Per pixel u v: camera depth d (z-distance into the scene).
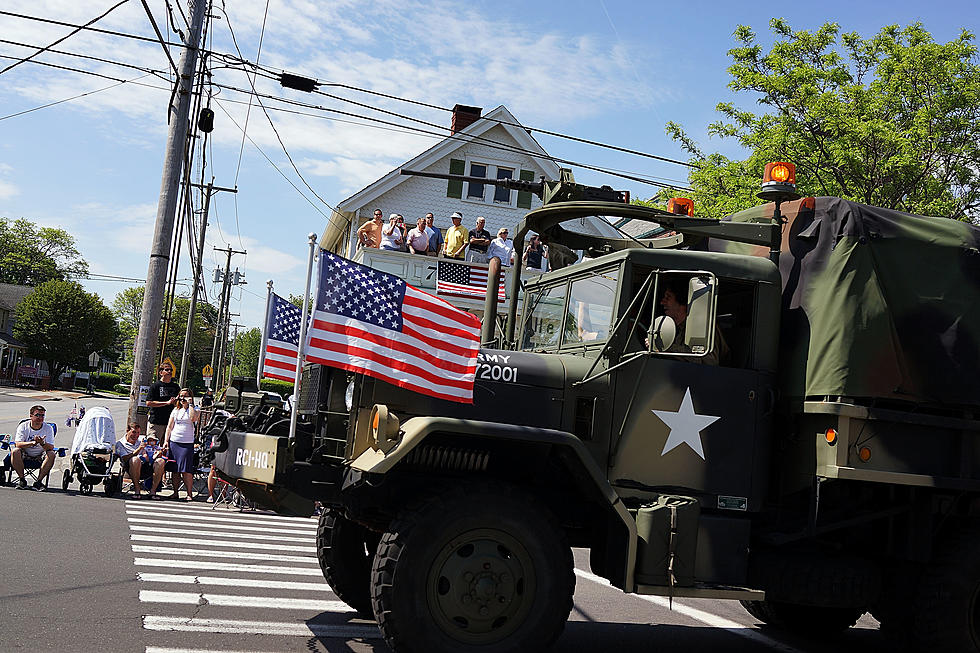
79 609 6.01
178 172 14.78
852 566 6.04
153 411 14.46
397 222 21.66
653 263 5.84
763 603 7.64
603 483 5.21
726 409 5.91
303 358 5.47
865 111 18.95
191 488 14.23
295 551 9.80
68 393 64.75
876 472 5.79
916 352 5.95
